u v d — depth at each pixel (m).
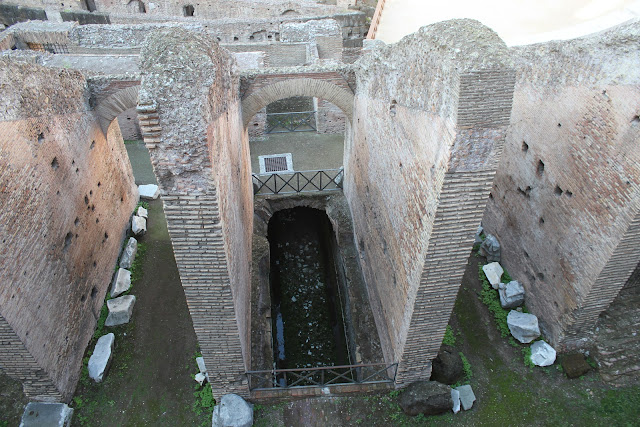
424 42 5.38
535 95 8.37
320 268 12.38
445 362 7.76
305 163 13.71
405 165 6.34
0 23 20.12
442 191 4.99
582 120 7.18
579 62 7.10
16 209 6.38
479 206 5.19
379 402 7.51
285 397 7.49
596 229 7.00
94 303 8.92
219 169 5.59
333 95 10.05
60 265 7.60
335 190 12.39
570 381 7.86
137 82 9.32
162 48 4.84
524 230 9.09
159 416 7.48
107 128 9.88
